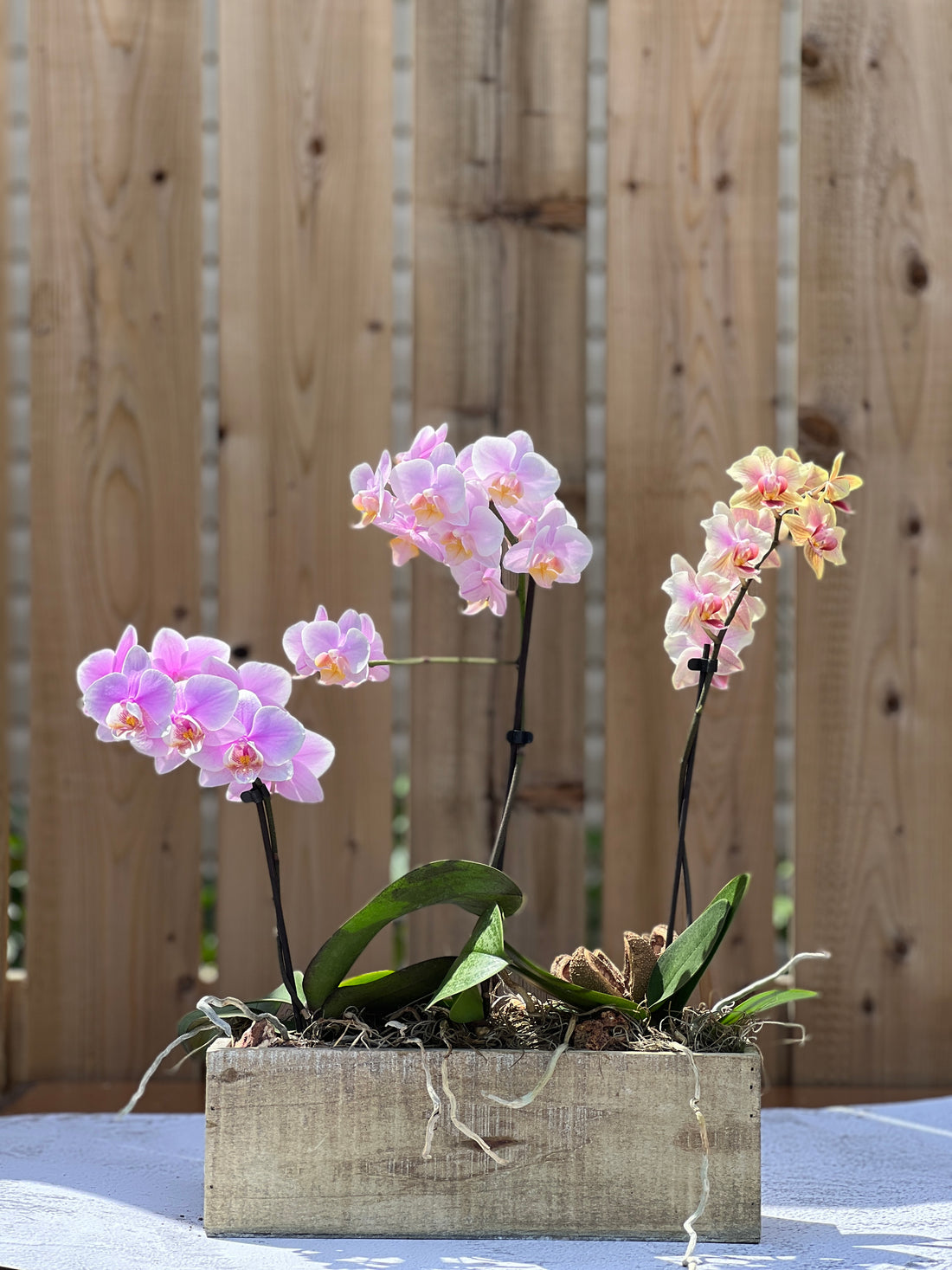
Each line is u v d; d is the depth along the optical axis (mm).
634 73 2137
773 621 2141
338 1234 1730
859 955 2135
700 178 2137
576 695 2133
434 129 2137
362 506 1751
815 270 2139
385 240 2141
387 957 2127
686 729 2133
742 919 2135
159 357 2141
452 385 2137
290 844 2129
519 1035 1748
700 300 2137
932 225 2139
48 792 2133
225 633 2135
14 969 2322
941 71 2139
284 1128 1734
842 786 2137
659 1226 1727
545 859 2131
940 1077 2131
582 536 1749
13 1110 2051
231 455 2135
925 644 2135
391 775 2133
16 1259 1712
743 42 2139
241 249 2137
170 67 2141
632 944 1776
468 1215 1729
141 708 1690
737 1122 1729
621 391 2137
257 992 2127
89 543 2139
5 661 2148
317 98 2137
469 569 1761
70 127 2139
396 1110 1732
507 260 2137
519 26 2137
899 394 2139
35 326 2139
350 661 1734
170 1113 2023
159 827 2137
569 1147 1729
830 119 2137
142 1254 1718
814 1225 1774
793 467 1750
